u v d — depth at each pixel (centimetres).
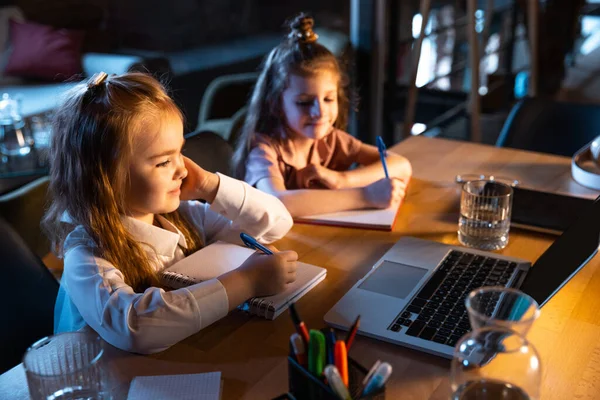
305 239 135
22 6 400
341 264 123
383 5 319
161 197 113
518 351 75
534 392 75
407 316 102
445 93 395
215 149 169
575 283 115
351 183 162
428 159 183
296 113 160
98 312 99
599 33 680
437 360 93
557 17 466
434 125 387
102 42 400
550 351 95
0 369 128
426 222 143
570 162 179
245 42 414
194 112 372
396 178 151
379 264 121
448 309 104
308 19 160
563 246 115
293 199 146
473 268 118
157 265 120
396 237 136
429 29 362
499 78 443
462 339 77
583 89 511
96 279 103
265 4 402
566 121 211
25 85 376
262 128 170
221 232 135
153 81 116
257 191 137
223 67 386
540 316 105
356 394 79
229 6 411
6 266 131
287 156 168
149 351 95
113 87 109
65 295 118
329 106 161
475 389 74
